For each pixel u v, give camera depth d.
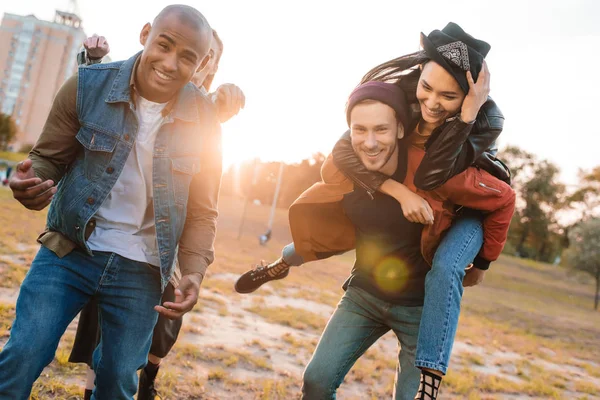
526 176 67.75
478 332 11.86
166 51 2.13
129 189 2.29
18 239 10.53
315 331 8.28
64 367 4.17
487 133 2.20
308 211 2.92
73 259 2.22
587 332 16.06
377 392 5.58
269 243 29.12
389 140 2.29
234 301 9.18
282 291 11.90
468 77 1.97
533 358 9.96
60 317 2.14
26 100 109.31
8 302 5.59
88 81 2.21
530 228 67.81
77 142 2.28
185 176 2.33
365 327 2.77
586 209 65.38
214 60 3.08
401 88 2.33
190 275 2.31
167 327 3.07
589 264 32.12
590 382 8.62
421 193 2.40
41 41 109.62
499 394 6.60
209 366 5.21
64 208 2.21
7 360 2.00
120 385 2.22
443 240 2.38
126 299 2.27
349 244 2.98
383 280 2.66
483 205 2.30
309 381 2.68
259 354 6.10
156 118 2.30
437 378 2.12
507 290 28.47
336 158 2.50
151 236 2.37
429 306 2.21
